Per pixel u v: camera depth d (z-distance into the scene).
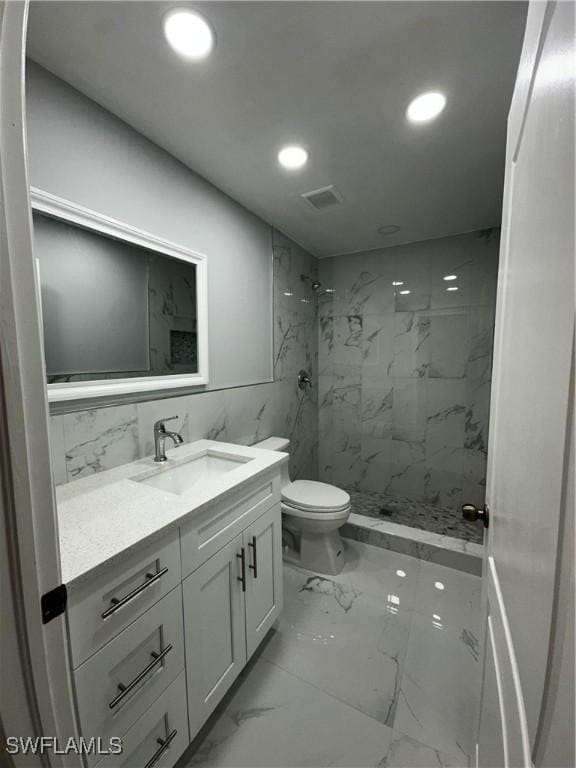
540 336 0.38
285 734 1.06
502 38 0.90
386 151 1.41
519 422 0.48
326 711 1.13
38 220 1.04
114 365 1.27
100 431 1.20
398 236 2.36
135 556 0.75
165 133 1.30
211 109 1.17
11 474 0.35
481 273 2.26
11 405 0.34
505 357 0.63
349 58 0.96
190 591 0.93
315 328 2.82
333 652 1.36
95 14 0.83
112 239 1.25
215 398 1.73
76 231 1.14
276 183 1.66
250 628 1.21
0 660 0.35
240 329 1.92
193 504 0.93
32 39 0.90
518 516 0.45
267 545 1.32
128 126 1.26
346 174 1.58
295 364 2.53
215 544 1.02
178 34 0.88
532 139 0.44
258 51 0.94
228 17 0.84
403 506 2.50
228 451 1.46
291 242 2.41
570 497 0.26
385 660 1.33
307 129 1.27
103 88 1.08
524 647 0.39
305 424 2.71
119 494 1.00
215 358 1.74
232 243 1.83
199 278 1.60
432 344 2.45
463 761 0.98
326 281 2.81
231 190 1.72
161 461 1.33
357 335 2.72
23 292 0.35
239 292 1.90
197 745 1.03
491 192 1.75
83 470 1.15
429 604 1.64
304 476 2.72
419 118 1.21
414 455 2.56
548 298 0.35
